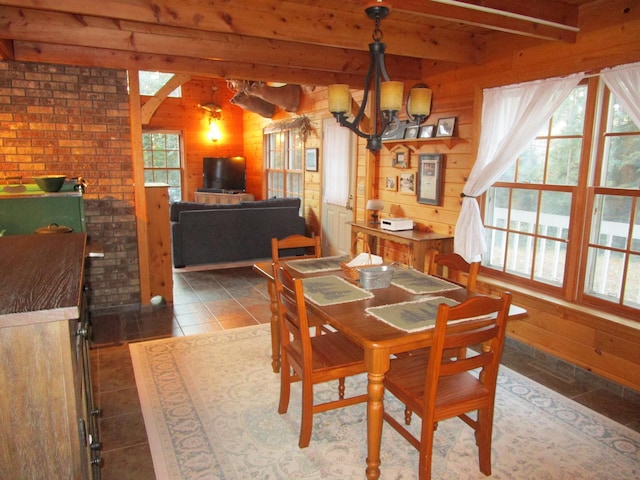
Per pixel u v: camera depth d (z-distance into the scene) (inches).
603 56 111.0
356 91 216.2
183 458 86.3
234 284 205.6
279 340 118.1
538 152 133.4
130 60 155.2
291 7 116.6
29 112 150.1
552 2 110.3
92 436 65.2
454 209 163.3
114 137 161.0
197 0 106.8
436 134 167.6
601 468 84.4
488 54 144.9
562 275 128.0
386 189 201.5
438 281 102.8
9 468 43.7
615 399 109.7
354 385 115.6
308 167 276.7
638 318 109.3
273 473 82.5
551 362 128.0
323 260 122.0
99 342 140.9
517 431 95.7
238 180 363.3
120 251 167.2
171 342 139.9
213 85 364.8
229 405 104.7
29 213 121.5
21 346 41.7
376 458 78.5
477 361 75.3
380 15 85.6
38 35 124.8
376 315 80.8
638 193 107.6
